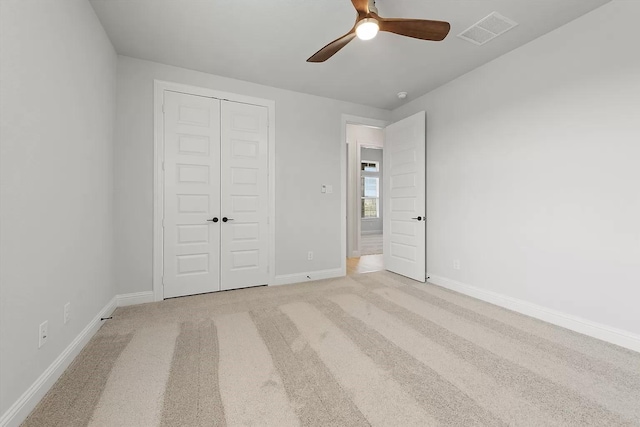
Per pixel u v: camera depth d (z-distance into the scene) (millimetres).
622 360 1758
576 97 2178
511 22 2225
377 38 2447
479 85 2949
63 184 1632
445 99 3369
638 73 1868
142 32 2379
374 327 2254
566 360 1762
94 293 2143
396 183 4031
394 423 1243
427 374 1614
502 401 1386
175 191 2990
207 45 2584
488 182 2857
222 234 3232
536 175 2445
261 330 2207
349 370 1655
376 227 9352
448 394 1440
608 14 1998
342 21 2240
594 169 2080
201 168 3107
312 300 2924
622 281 1944
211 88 3148
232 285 3297
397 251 4039
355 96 3781
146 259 2859
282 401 1389
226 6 2061
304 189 3715
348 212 5457
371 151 9328
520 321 2369
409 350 1886
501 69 2730
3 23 1132
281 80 3309
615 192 1976
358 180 5570
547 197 2367
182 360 1763
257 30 2359
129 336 2096
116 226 2717
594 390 1469
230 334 2137
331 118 3881
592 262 2096
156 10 2098
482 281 2932
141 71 2826
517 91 2592
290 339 2051
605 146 2021
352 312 2582
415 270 3693
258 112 3406
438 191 3461
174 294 2998
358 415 1294
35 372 1353
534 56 2455
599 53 2047
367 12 1692
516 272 2607
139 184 2818
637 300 1879
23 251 1265
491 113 2828
